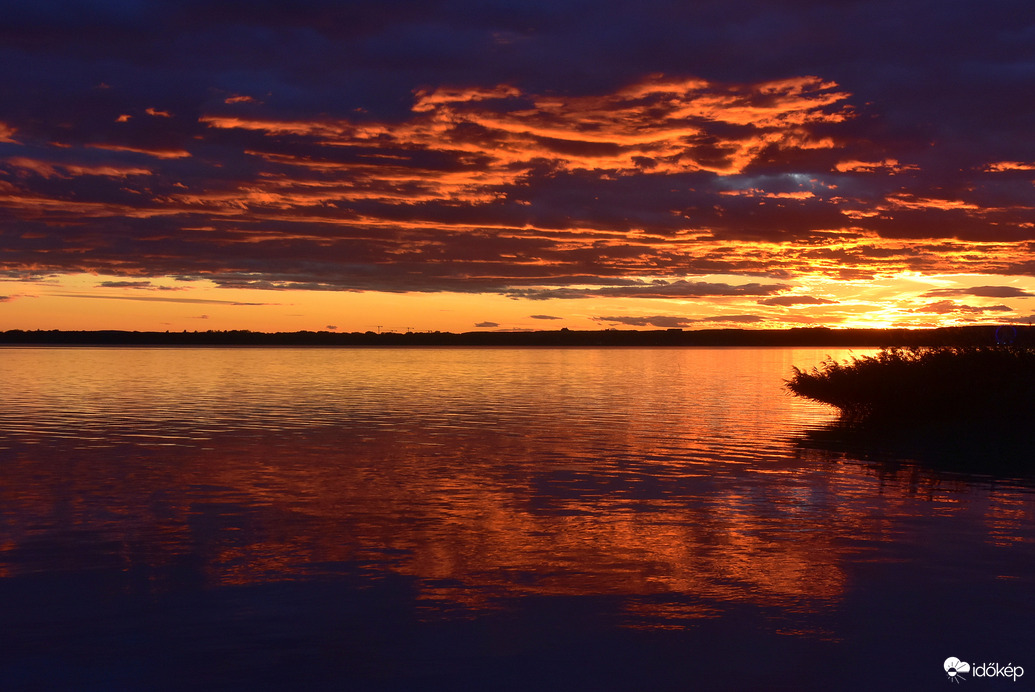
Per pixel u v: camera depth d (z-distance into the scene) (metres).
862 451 16.62
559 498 11.78
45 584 7.66
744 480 13.25
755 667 5.82
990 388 21.14
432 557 8.61
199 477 13.38
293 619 6.75
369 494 12.03
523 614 6.87
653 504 11.36
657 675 5.68
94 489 12.29
